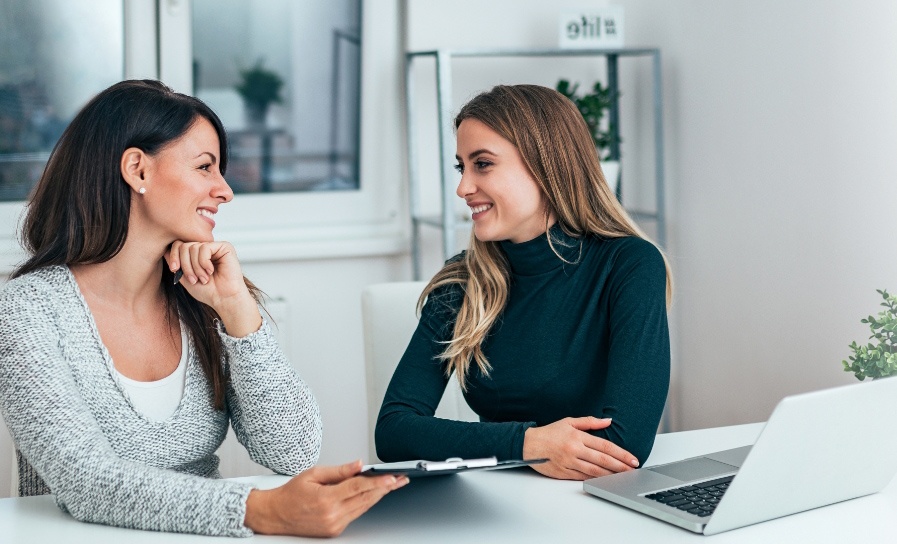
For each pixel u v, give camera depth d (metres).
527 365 1.58
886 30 2.12
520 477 1.38
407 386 1.61
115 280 1.41
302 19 2.97
